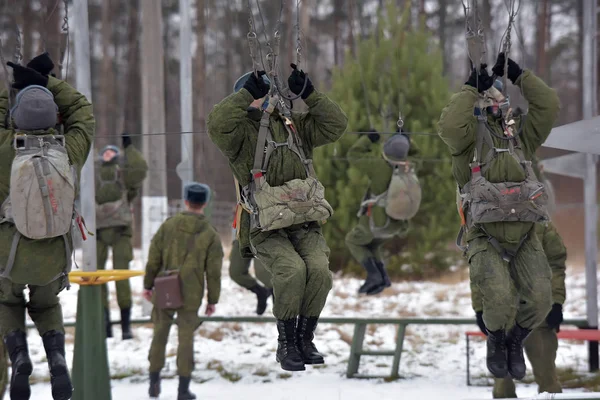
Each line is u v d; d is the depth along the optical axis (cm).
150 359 1562
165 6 5866
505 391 1455
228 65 4716
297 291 917
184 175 2159
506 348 1067
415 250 3019
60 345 988
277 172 950
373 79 2972
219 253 1549
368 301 2655
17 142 930
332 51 5544
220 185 4584
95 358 1449
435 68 3006
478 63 1034
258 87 945
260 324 2356
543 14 4881
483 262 1021
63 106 986
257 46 970
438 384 1691
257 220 945
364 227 1780
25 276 927
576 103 5122
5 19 5066
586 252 1880
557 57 5234
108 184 2044
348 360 1938
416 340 2134
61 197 905
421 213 3005
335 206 3000
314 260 952
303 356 949
